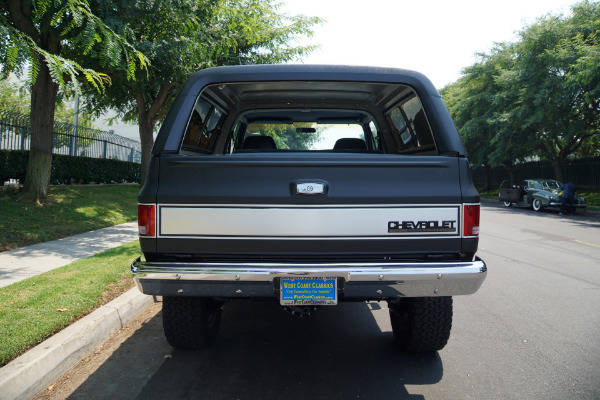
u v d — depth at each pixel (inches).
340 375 133.2
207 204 112.4
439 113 124.9
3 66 176.9
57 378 131.3
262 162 112.0
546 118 933.8
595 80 751.1
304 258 113.5
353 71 129.6
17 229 346.0
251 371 135.6
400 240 113.0
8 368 118.7
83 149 732.0
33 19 375.9
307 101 182.7
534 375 134.0
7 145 521.3
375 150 199.9
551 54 834.2
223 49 495.2
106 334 162.9
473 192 115.2
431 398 119.6
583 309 202.7
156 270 108.9
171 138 118.7
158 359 144.6
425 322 135.6
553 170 1197.1
